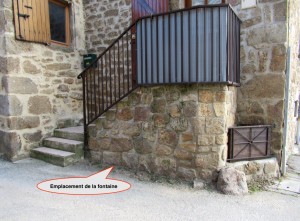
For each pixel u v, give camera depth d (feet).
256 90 10.95
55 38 15.20
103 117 11.62
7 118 12.25
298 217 7.20
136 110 10.50
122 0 15.38
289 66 10.35
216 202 8.08
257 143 10.02
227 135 9.59
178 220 6.99
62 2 15.47
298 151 14.83
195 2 12.53
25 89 12.84
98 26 16.46
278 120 10.53
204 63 8.75
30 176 10.34
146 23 9.71
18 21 12.28
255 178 9.71
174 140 9.66
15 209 7.51
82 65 16.72
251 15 10.84
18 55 12.44
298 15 13.23
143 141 10.41
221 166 9.17
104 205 7.85
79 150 12.34
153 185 9.43
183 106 9.36
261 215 7.29
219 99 8.92
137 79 10.12
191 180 9.45
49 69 14.24
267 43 10.55
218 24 8.53
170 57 9.27
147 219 7.03
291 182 9.86
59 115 14.94
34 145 13.38
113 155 11.39
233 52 9.51
